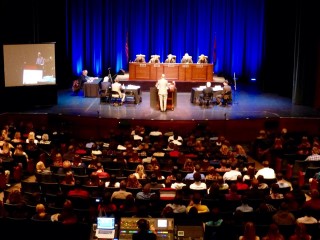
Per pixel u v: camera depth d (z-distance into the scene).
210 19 37.38
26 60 30.36
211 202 16.67
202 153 22.69
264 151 24.48
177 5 37.41
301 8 30.84
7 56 30.02
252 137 28.39
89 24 36.78
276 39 34.34
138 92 31.22
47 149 24.22
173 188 17.84
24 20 31.19
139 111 29.59
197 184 18.05
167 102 29.88
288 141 24.30
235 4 36.78
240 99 32.69
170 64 33.88
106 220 12.23
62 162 21.30
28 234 13.94
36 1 31.45
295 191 17.69
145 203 16.42
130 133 26.83
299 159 23.02
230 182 19.11
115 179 18.61
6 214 15.89
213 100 32.09
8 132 25.45
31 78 30.58
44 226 13.84
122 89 31.00
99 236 12.00
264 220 15.33
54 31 35.22
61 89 35.22
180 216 13.75
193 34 37.69
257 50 36.69
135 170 20.50
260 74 36.41
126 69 37.56
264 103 31.77
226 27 37.28
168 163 20.69
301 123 28.58
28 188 18.84
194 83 33.84
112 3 37.00
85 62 37.28
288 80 33.59
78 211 15.99
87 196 17.02
